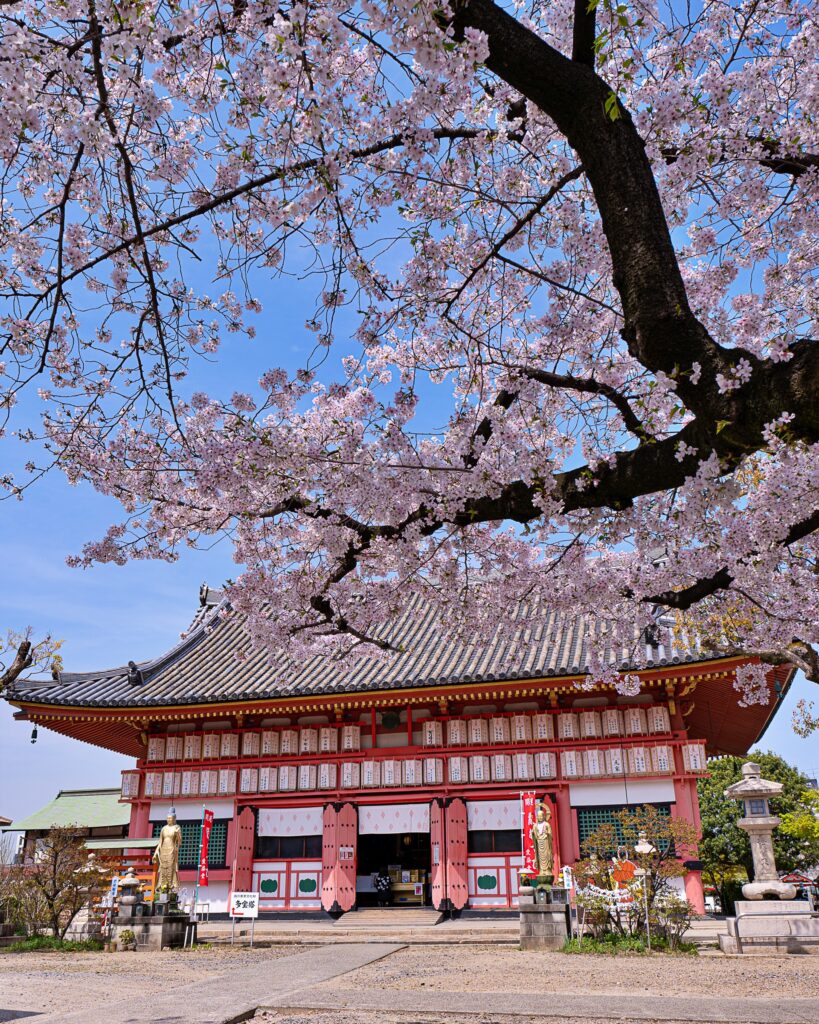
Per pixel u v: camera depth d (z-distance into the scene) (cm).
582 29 462
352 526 762
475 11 450
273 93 560
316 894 2272
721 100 549
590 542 812
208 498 799
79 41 482
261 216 693
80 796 4328
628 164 439
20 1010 992
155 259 709
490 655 2342
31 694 2384
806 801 3888
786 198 711
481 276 849
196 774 2430
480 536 841
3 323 691
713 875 3988
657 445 491
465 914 2130
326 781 2333
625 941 1573
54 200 678
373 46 596
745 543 607
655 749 2120
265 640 876
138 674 2538
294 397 765
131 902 1903
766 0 681
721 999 943
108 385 740
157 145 668
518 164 782
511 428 662
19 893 2078
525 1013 870
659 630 1199
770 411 380
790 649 1091
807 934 1491
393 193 698
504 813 2195
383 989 1083
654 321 421
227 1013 885
